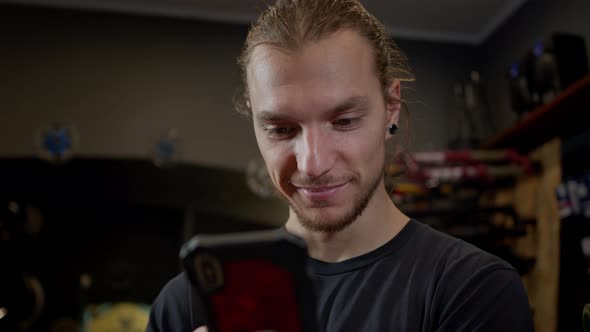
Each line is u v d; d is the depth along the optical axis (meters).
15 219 3.18
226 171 3.38
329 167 0.82
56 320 3.18
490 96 3.69
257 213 3.41
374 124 0.85
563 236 2.54
